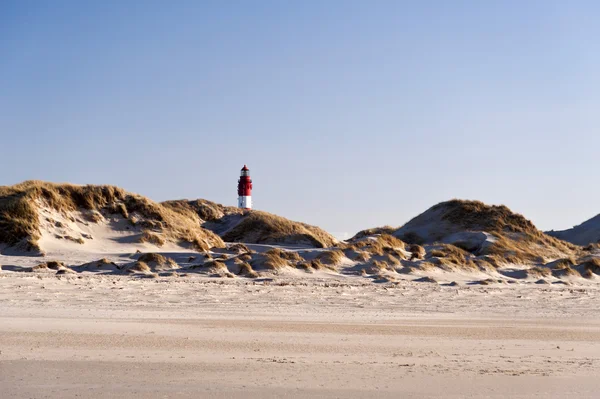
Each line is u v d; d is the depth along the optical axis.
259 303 24.91
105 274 39.28
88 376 10.73
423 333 17.28
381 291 32.47
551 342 16.00
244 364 12.06
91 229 62.84
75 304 22.50
